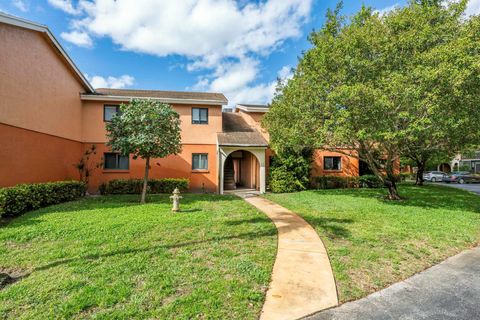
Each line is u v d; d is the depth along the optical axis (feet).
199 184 52.16
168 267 13.55
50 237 18.35
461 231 21.08
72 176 44.29
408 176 88.74
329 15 34.91
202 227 21.54
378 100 26.32
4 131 28.22
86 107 48.47
